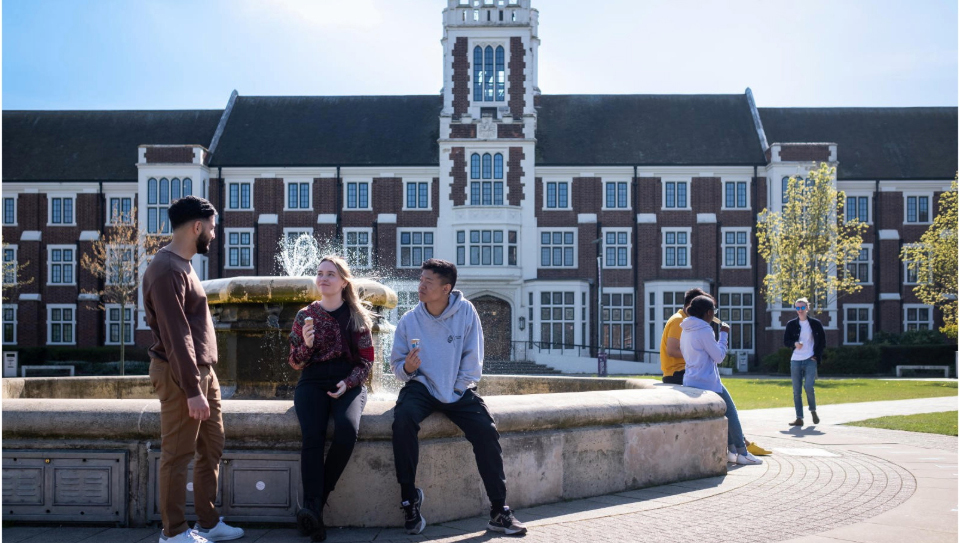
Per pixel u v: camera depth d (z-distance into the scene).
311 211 40.94
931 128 43.62
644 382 9.06
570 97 44.59
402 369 5.69
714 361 8.56
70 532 5.47
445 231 40.28
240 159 41.22
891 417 13.92
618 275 40.69
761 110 44.72
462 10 40.72
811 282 35.31
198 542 5.05
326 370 5.59
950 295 35.25
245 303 7.90
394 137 42.31
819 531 5.52
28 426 5.62
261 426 5.61
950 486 7.20
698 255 40.75
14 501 5.64
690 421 7.53
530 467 6.28
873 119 44.22
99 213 41.53
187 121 44.28
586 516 5.95
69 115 44.69
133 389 10.25
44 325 41.44
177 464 5.05
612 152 41.44
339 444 5.36
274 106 44.41
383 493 5.71
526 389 10.95
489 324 40.69
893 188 41.53
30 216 41.56
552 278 39.50
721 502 6.46
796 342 12.93
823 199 35.72
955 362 36.06
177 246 5.10
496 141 40.22
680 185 41.16
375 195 40.94
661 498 6.62
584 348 39.03
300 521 5.21
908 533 5.46
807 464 8.49
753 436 11.32
